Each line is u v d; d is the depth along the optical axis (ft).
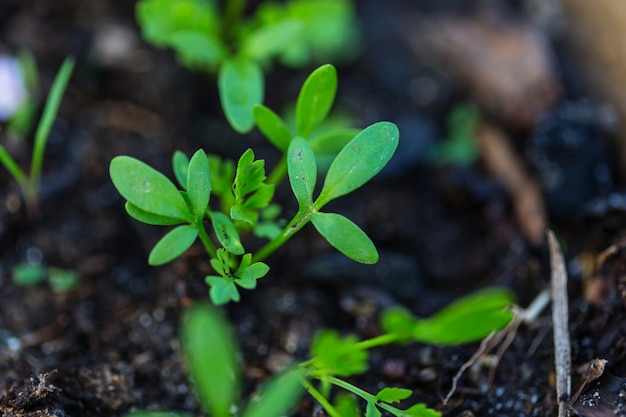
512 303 0.59
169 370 0.56
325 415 0.54
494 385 0.55
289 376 0.51
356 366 0.52
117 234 0.62
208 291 0.58
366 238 0.49
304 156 0.49
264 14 0.67
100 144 0.66
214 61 0.61
